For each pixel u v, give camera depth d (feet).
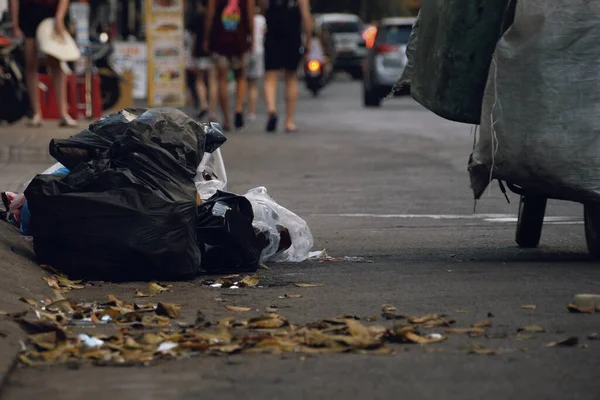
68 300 44.96
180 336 37.78
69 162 51.96
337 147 123.75
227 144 125.18
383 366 34.58
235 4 144.77
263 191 57.41
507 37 52.70
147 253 49.37
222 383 32.81
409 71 57.77
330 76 363.35
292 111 146.30
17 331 37.70
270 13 142.72
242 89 147.95
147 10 166.61
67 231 49.60
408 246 61.41
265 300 45.57
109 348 36.68
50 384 32.78
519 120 52.11
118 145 50.65
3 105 122.62
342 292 47.06
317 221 72.02
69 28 132.77
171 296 46.73
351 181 94.22
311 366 34.60
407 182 93.66
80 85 142.51
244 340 37.11
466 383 32.73
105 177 49.73
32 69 121.80
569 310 42.32
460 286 47.98
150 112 51.55
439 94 55.57
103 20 188.96
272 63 143.64
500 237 64.75
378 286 48.39
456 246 61.21
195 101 187.93
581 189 51.44
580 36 51.57
